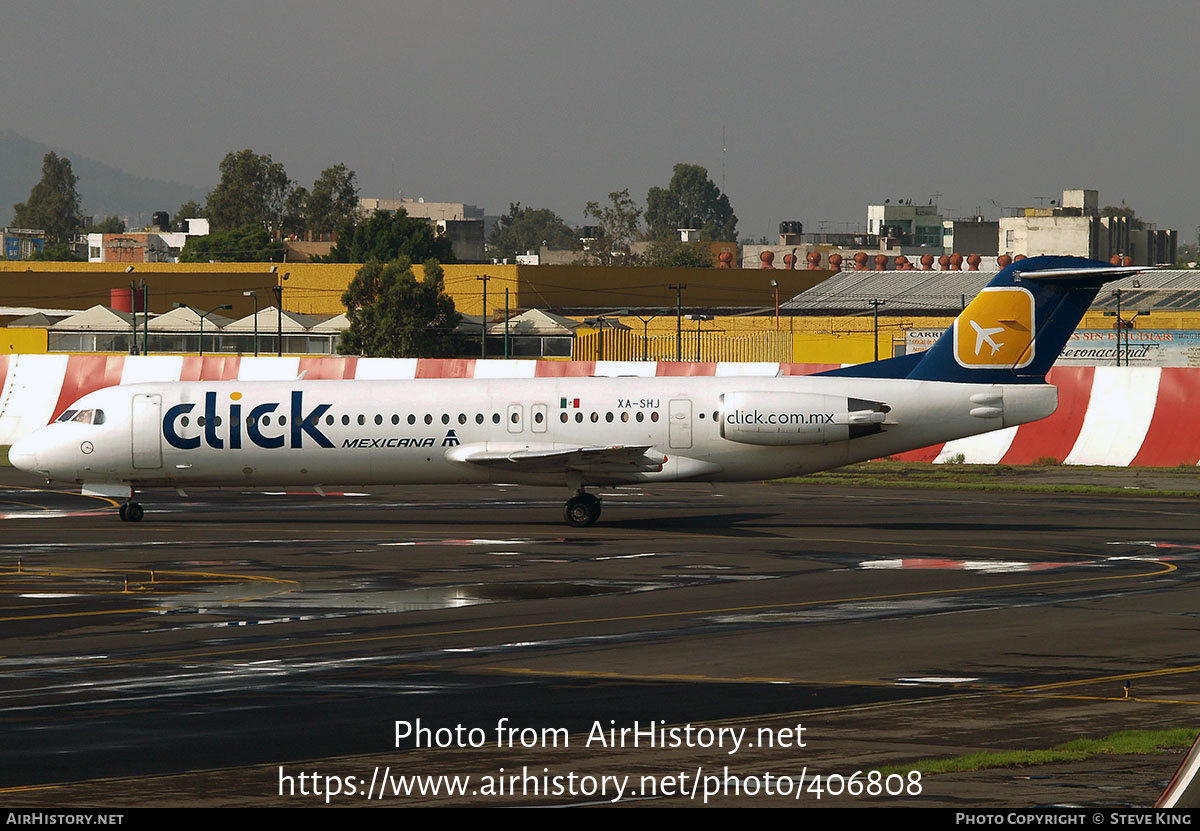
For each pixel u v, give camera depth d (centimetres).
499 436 16212
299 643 9075
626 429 16150
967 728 6669
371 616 10112
